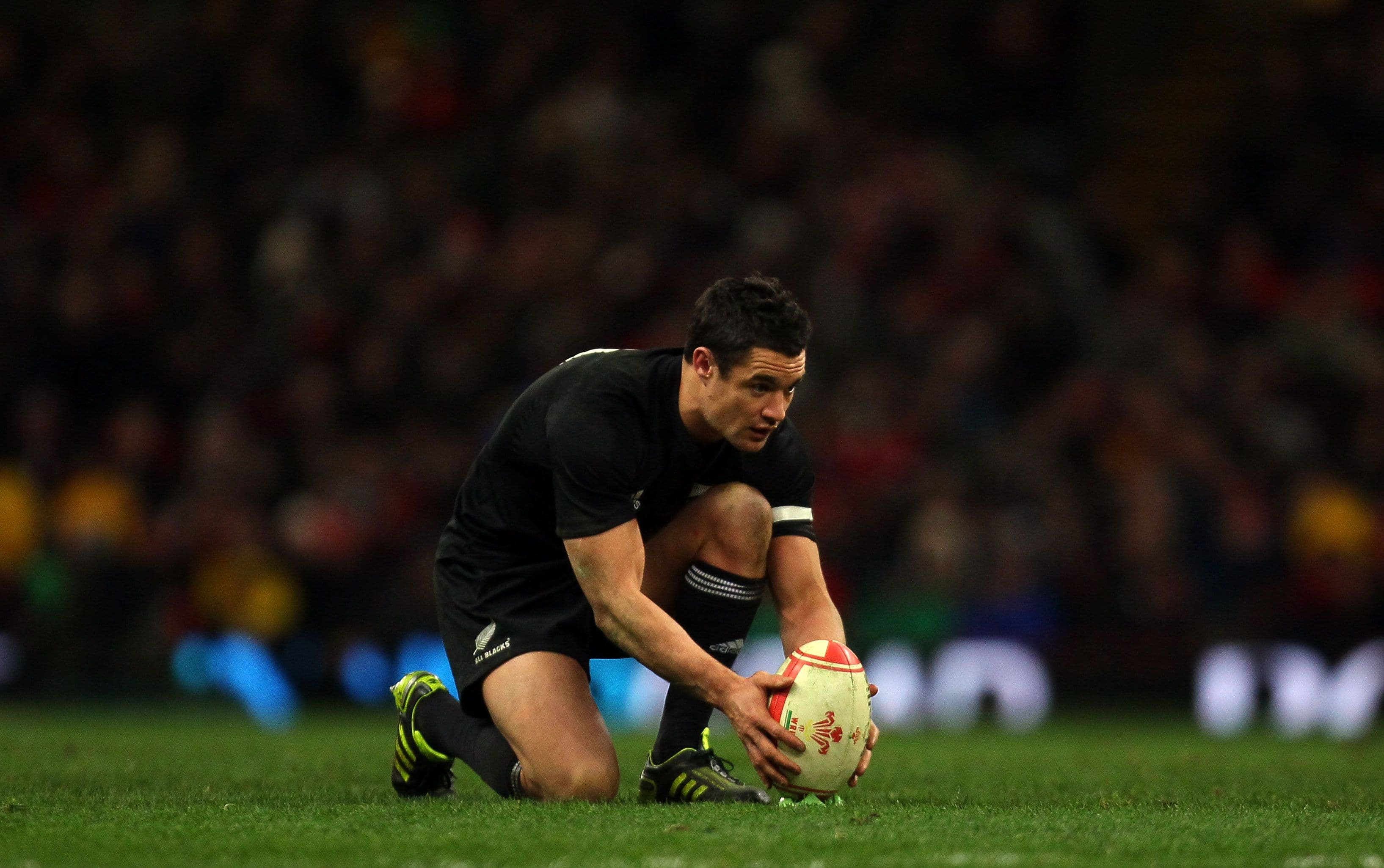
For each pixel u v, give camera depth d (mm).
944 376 42531
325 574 40062
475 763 13930
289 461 43531
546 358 45375
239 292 49469
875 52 53688
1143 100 52406
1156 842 10883
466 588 14453
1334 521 40312
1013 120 53312
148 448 43500
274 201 50781
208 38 55281
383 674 39594
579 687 13695
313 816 12344
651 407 13164
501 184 51219
